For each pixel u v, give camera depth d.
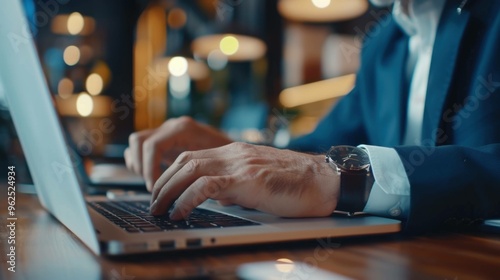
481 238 0.62
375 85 1.39
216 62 4.15
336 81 4.75
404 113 1.22
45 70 0.50
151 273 0.41
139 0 2.86
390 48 1.34
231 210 0.72
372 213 0.68
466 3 0.98
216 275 0.41
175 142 1.15
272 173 0.64
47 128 0.55
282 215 0.65
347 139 1.46
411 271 0.43
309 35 5.22
